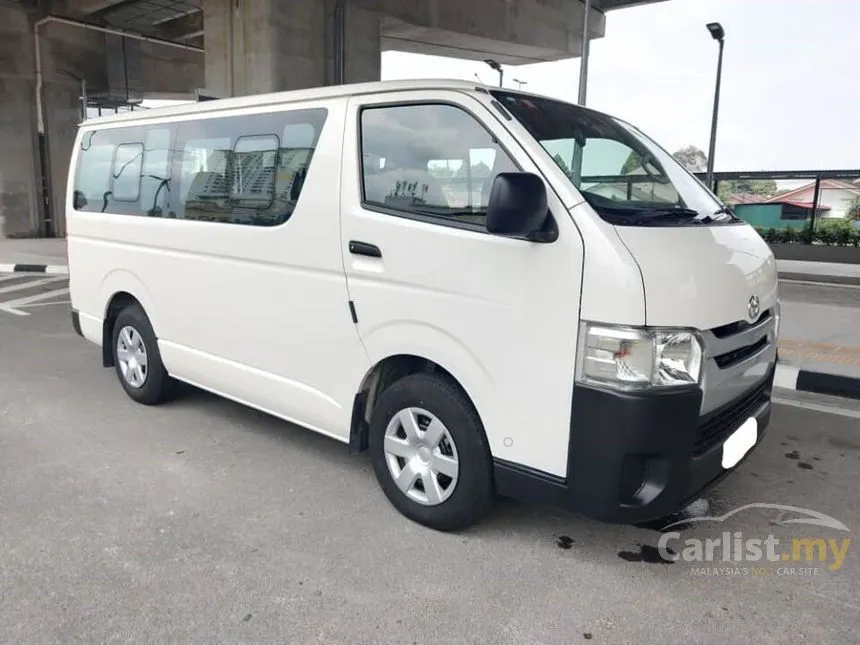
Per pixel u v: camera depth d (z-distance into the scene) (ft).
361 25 55.31
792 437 15.85
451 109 10.59
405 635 8.58
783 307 33.14
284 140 12.81
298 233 12.37
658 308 8.79
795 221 66.80
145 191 16.14
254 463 13.91
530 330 9.52
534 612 9.09
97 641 8.38
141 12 74.08
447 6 60.95
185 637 8.48
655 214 10.41
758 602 9.41
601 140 11.47
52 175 73.46
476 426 10.40
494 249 9.76
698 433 9.52
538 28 68.74
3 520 11.35
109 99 83.15
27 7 69.72
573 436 9.32
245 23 51.65
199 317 14.88
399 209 10.99
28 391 18.60
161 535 10.93
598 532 11.26
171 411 17.03
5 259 50.85
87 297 18.56
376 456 11.87
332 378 12.29
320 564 10.16
